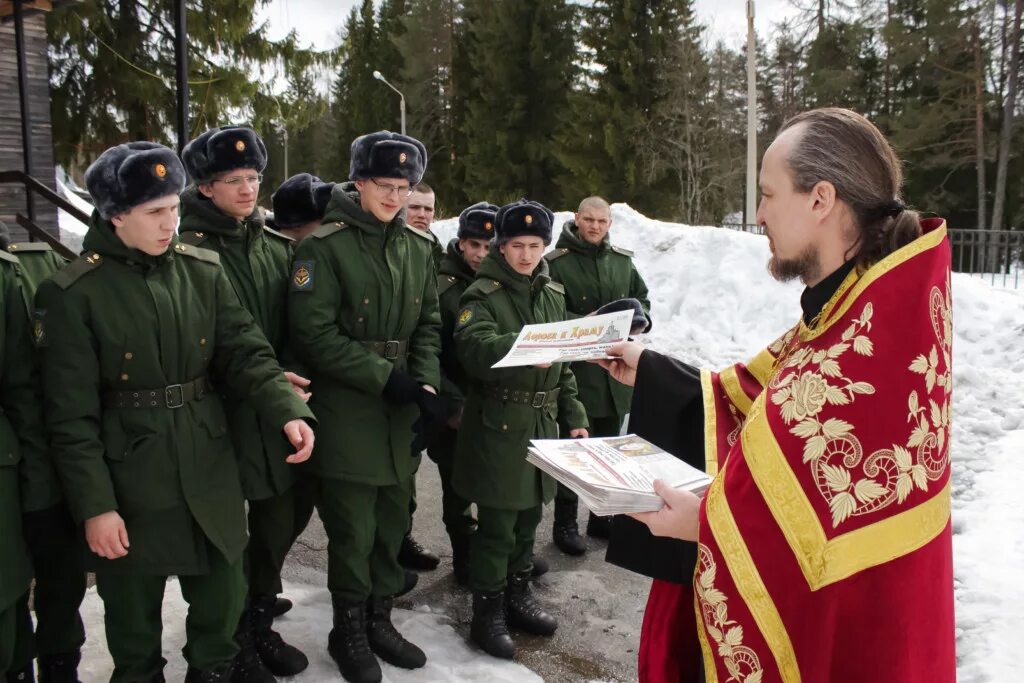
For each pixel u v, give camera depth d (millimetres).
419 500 4930
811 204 1367
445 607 3584
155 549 2258
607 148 26766
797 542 1293
